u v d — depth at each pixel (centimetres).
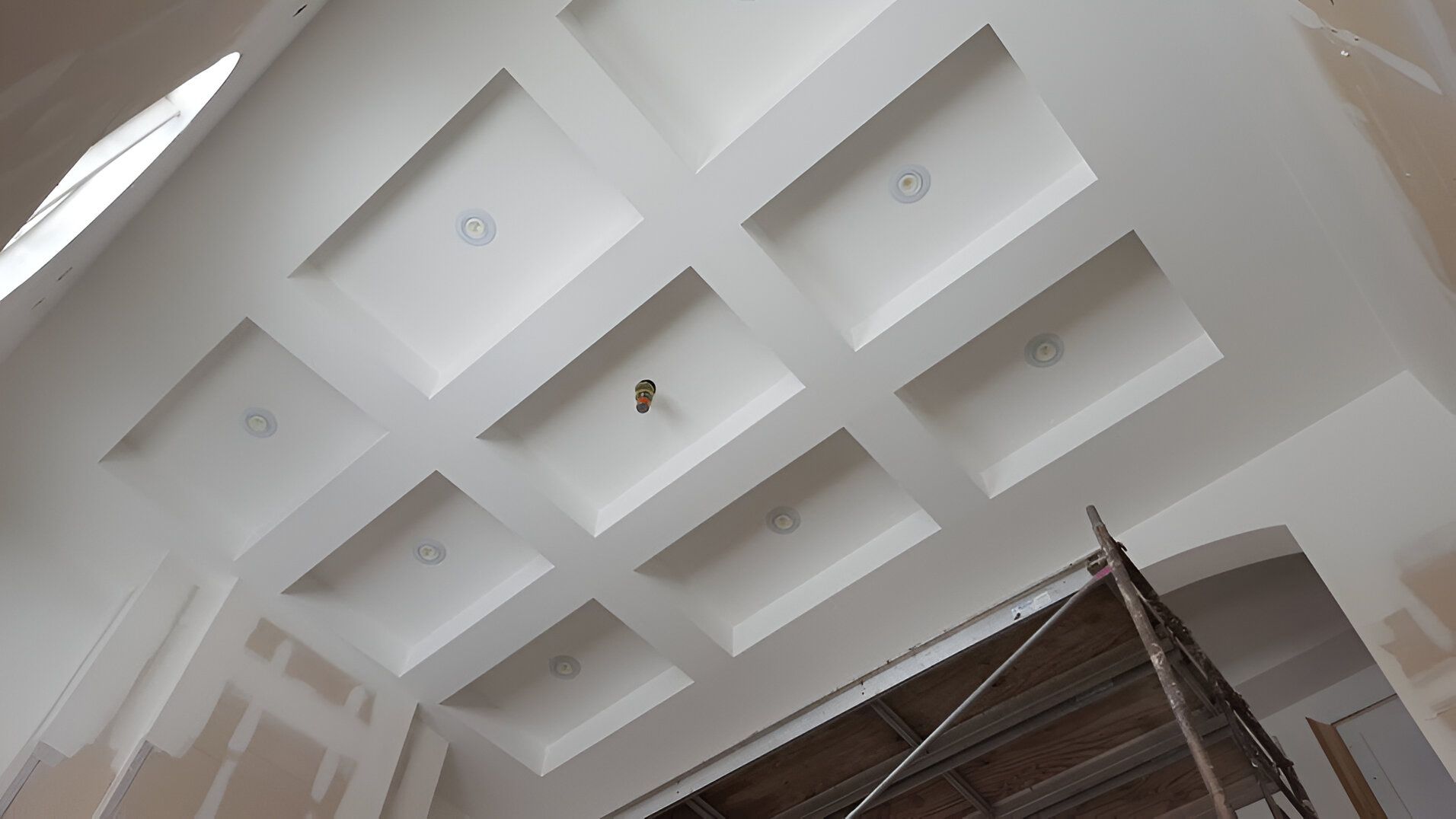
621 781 633
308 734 555
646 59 430
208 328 483
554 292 479
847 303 496
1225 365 482
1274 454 500
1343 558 451
